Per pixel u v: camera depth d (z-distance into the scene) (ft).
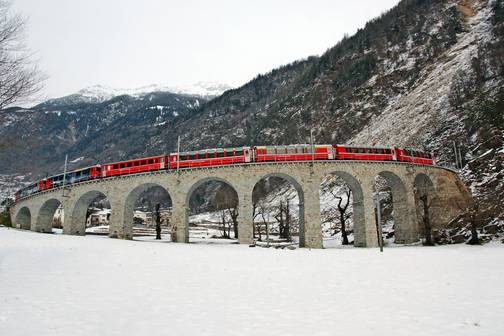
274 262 82.07
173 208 156.56
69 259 75.00
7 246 91.25
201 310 39.81
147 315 37.40
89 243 112.78
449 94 261.44
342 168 153.48
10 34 57.98
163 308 40.45
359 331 31.91
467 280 55.57
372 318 36.09
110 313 37.73
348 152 156.35
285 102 595.06
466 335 30.14
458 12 442.50
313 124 464.24
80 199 180.04
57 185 190.19
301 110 523.70
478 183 161.58
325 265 77.05
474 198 152.87
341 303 42.98
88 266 68.08
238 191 151.53
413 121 274.77
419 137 243.40
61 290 47.78
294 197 309.22
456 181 171.12
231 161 154.61
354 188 159.74
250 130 588.09
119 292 48.11
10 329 31.42
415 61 412.36
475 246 120.88
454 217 158.51
